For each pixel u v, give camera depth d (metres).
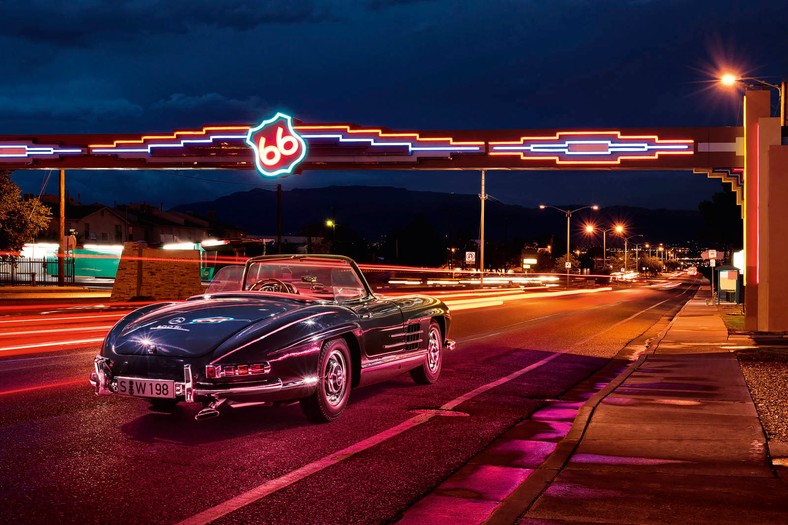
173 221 98.38
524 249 134.88
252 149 23.34
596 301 42.41
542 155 21.98
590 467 5.70
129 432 6.97
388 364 8.56
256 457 6.14
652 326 23.25
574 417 8.13
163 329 6.92
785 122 18.75
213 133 23.42
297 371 6.88
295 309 7.34
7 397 8.71
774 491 5.02
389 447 6.58
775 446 6.38
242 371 6.53
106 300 34.34
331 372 7.50
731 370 11.62
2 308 28.12
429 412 8.20
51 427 7.16
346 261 8.56
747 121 19.06
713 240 71.88
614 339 18.20
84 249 66.06
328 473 5.71
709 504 4.73
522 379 10.88
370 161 22.72
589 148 21.66
